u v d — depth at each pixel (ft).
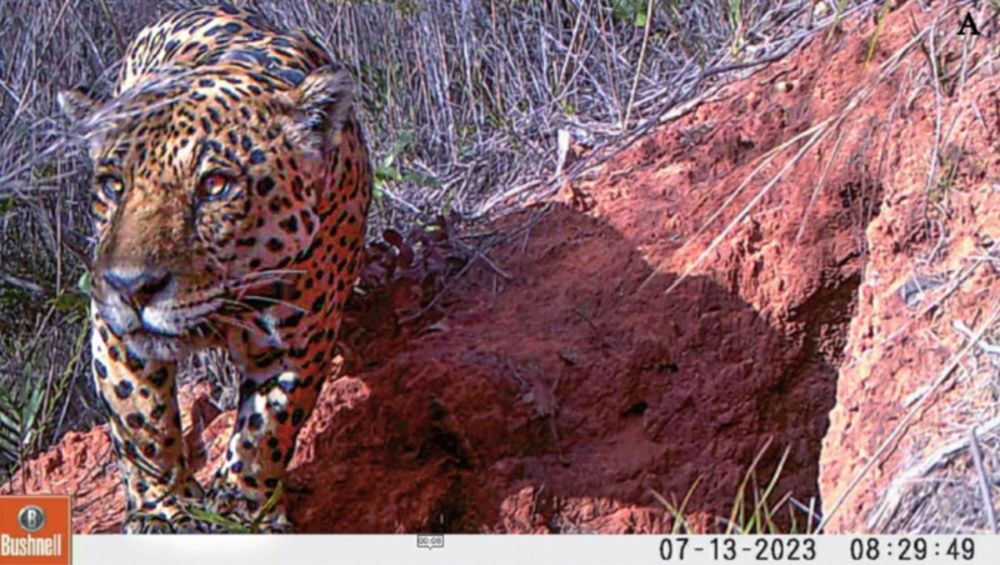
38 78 8.46
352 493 7.14
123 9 8.95
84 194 7.97
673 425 7.39
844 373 7.11
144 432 6.60
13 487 7.52
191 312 6.24
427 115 8.84
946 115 7.50
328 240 6.67
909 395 6.69
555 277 7.78
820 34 8.24
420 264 7.82
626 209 7.96
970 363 6.58
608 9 9.02
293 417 6.68
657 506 7.18
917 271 7.11
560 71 9.00
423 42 8.91
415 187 8.54
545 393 7.31
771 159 7.64
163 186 6.25
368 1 8.64
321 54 7.22
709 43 8.77
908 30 7.95
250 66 6.70
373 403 7.29
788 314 7.51
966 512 6.14
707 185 7.95
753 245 7.64
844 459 6.79
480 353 7.40
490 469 7.21
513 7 9.11
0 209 7.25
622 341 7.49
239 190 6.30
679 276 7.64
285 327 6.54
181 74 6.60
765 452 7.38
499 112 8.81
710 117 8.30
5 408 7.63
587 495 7.18
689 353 7.50
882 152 7.61
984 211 7.14
